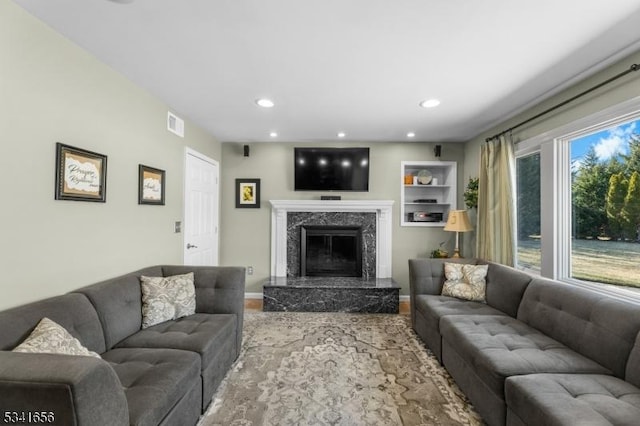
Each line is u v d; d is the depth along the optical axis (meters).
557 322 2.00
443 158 4.48
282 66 2.21
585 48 1.93
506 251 3.13
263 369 2.42
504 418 1.62
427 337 2.81
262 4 1.54
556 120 2.63
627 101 1.96
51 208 1.77
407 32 1.78
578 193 2.52
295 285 3.96
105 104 2.19
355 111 3.15
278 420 1.83
